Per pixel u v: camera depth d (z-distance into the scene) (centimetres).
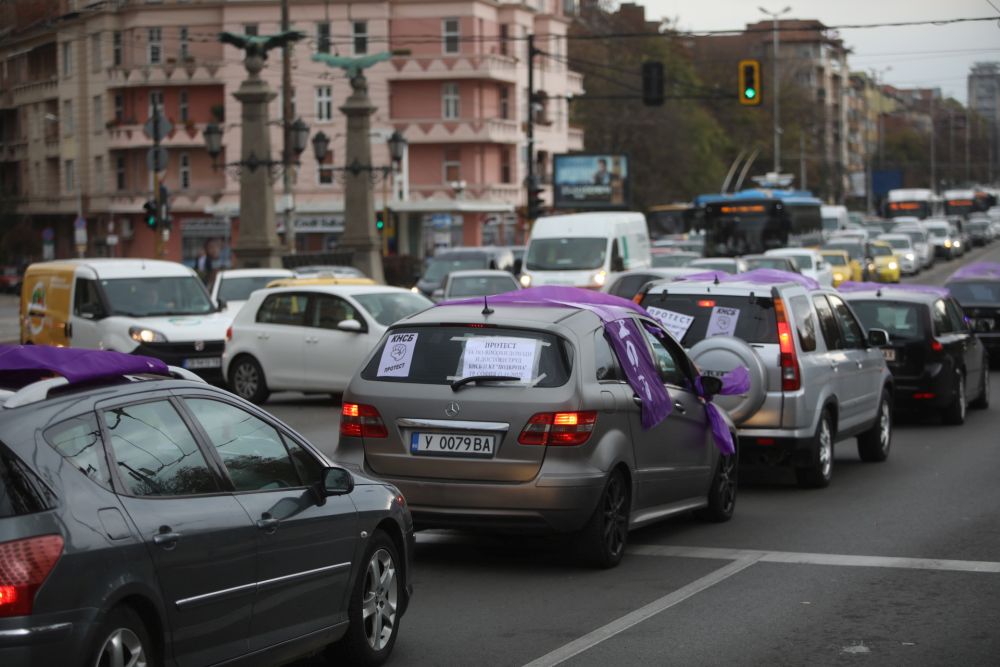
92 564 952
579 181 13362
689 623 1503
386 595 1357
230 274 5612
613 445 1756
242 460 1177
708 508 2148
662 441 1916
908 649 1392
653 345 1997
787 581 1725
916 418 3778
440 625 1502
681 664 1335
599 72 17838
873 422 2844
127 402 1071
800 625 1492
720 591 1669
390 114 14538
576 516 1711
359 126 8700
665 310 2497
